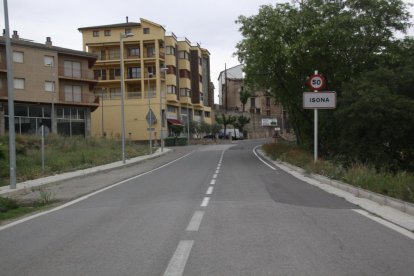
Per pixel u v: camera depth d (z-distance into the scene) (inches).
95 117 2886.3
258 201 478.9
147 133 2824.8
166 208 444.5
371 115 991.0
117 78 2960.1
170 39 3006.9
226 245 286.2
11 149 724.7
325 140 1184.8
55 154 1272.1
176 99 3034.0
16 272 238.8
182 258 256.4
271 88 1373.0
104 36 2923.2
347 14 1163.9
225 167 1042.7
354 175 613.3
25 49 2078.0
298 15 1196.5
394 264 241.4
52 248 291.7
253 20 1251.8
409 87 1060.5
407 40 1201.4
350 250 271.6
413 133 1045.8
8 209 499.2
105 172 1042.1
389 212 405.7
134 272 232.2
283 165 1079.0
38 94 2117.4
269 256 259.1
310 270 231.3
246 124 4232.3
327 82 1241.4
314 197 510.0
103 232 337.4
